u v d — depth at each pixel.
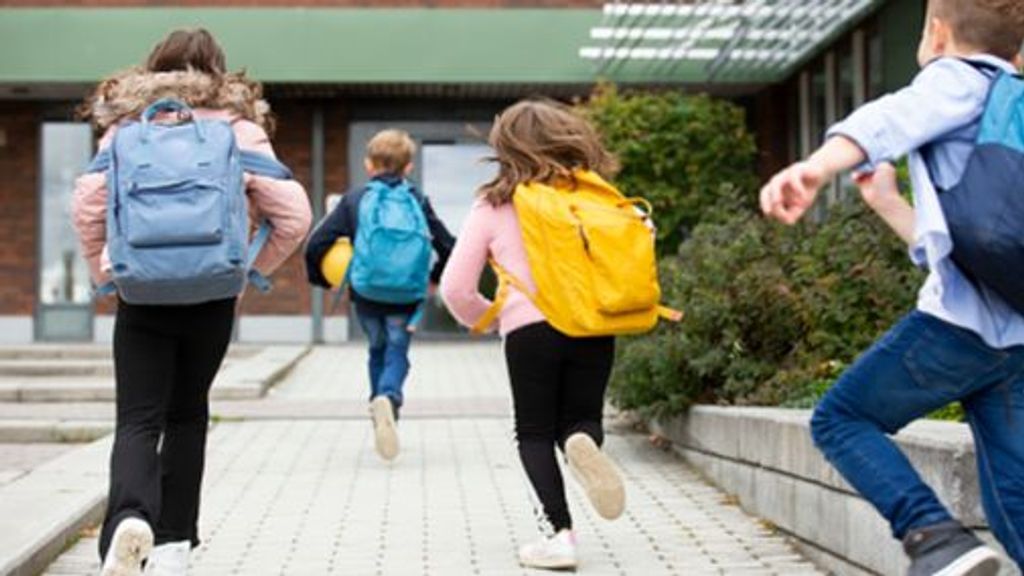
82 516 6.37
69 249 20.27
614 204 5.50
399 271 8.24
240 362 14.90
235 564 5.72
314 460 8.77
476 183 20.31
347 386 13.55
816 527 5.57
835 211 8.50
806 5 15.52
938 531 3.28
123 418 4.49
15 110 20.17
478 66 18.62
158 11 18.45
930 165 3.31
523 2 18.86
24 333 20.16
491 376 14.47
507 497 7.40
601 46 17.86
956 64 3.35
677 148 16.56
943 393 3.41
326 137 20.17
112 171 4.33
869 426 3.46
